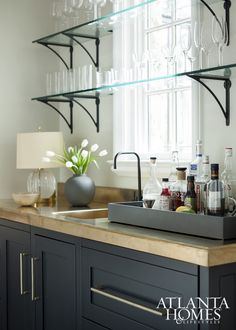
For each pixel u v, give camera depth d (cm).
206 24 251
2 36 369
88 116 356
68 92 329
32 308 279
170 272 184
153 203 238
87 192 314
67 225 241
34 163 338
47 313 265
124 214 228
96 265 223
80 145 366
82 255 233
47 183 343
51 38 356
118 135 324
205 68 243
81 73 318
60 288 252
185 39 246
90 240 227
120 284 209
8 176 371
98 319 221
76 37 347
